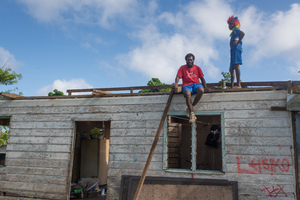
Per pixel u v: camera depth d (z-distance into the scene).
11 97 7.41
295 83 5.05
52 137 7.13
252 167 5.61
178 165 8.31
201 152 8.38
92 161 9.38
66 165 6.86
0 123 9.05
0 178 7.29
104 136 10.40
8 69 19.23
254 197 5.50
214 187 5.46
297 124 5.50
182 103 6.26
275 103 5.70
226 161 5.76
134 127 6.53
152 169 6.17
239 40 6.53
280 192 5.38
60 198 6.73
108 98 6.89
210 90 6.06
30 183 7.04
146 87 7.04
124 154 6.46
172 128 8.55
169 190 5.64
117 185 6.37
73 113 7.09
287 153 5.46
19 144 7.35
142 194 5.72
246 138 5.74
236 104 5.93
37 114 7.37
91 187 7.98
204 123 8.12
